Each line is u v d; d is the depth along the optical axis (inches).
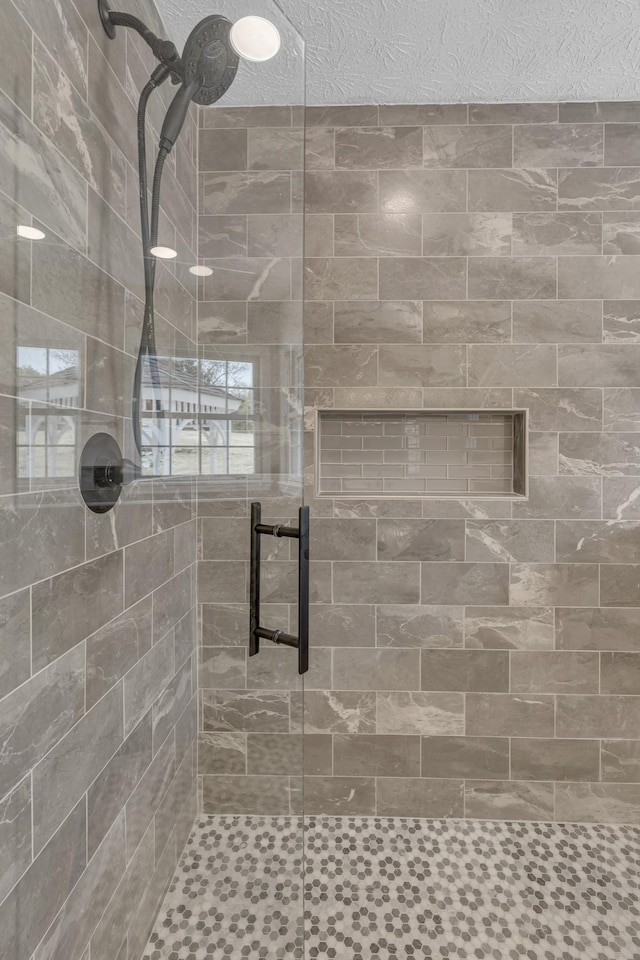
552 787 68.4
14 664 26.1
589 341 67.7
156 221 34.0
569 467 68.2
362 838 64.3
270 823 41.4
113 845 35.6
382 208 68.1
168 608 41.1
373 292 68.3
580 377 67.8
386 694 68.9
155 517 38.9
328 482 73.4
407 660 68.8
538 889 56.2
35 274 25.9
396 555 68.7
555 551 68.4
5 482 25.0
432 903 54.2
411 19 53.8
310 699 69.1
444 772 68.7
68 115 27.8
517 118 67.4
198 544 40.8
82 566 31.6
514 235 67.8
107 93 30.4
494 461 72.6
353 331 68.4
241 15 36.3
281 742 41.9
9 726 25.9
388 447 73.0
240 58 36.8
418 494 72.3
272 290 39.7
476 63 60.2
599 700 68.3
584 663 68.5
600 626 68.3
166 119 34.4
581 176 67.4
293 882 41.6
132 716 37.8
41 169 26.0
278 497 41.3
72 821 31.3
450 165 67.8
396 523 68.7
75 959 31.3
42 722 28.5
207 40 35.2
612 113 67.2
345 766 69.1
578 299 67.7
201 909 38.4
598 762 68.3
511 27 54.8
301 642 41.8
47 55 26.3
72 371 28.8
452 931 50.8
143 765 39.2
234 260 37.9
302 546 42.3
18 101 24.5
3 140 23.7
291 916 41.3
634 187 67.3
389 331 68.3
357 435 73.0
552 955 48.5
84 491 31.1
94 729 33.4
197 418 37.5
